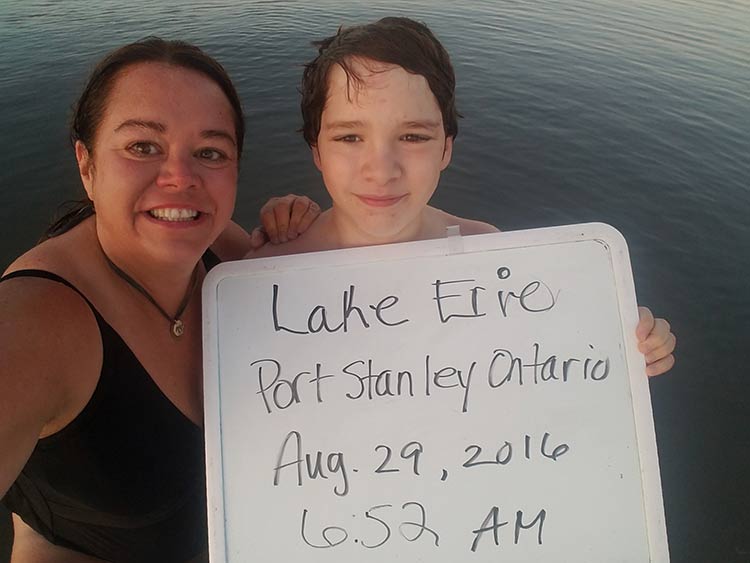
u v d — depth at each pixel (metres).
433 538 0.51
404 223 0.58
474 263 0.54
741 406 1.27
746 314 1.46
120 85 0.46
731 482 1.15
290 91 2.30
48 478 0.51
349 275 0.54
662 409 1.27
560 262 0.54
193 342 0.59
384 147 0.53
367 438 0.52
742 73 2.62
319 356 0.53
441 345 0.53
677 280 1.54
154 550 0.62
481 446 0.52
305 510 0.51
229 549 0.50
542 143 2.05
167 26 2.99
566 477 0.52
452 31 3.08
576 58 2.77
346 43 0.53
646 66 2.69
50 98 2.17
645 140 2.09
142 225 0.47
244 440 0.51
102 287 0.50
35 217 1.60
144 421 0.52
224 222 0.51
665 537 0.51
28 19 3.05
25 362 0.41
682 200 1.80
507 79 2.52
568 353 0.53
